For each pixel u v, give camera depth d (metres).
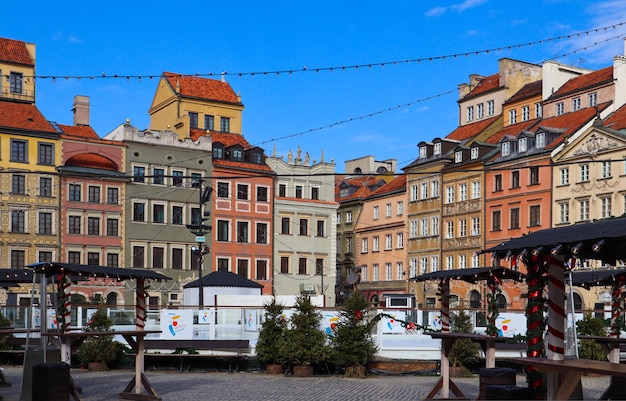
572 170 64.38
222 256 78.31
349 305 29.59
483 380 18.94
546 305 19.45
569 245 13.98
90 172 71.25
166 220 75.56
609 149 61.19
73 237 70.62
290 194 83.94
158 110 87.88
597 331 30.98
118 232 72.94
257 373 30.56
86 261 71.12
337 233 96.62
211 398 22.55
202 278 49.66
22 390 20.61
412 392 24.17
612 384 19.00
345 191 97.06
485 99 82.12
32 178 68.94
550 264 15.17
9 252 67.62
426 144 81.75
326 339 30.05
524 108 76.50
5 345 34.34
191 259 76.56
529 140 69.06
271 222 81.56
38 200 69.12
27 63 72.00
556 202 65.44
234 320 32.94
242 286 49.53
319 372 30.22
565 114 70.56
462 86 86.88
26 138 68.94
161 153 75.75
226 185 79.44
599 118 62.84
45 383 19.45
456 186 76.69
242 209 80.00
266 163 82.88
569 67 74.44
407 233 83.62
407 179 84.00
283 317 30.66
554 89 73.25
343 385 26.19
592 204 62.38
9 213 67.81
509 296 69.00
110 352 31.23
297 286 82.94
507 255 15.63
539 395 16.45
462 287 74.44
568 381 14.39
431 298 78.75
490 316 23.39
